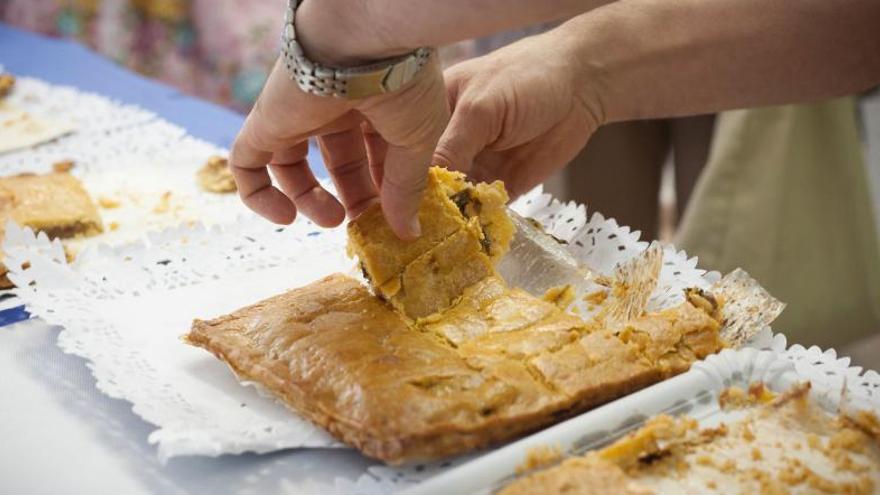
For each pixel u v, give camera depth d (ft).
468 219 2.99
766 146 4.72
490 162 3.42
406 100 2.61
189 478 2.63
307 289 2.97
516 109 3.28
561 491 2.43
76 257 3.27
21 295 3.06
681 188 5.69
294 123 2.73
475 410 2.61
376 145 3.00
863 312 4.95
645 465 2.55
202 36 6.23
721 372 2.70
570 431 2.58
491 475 2.51
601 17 3.44
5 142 4.00
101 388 2.76
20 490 2.60
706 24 3.42
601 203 5.52
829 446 2.57
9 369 2.91
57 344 2.92
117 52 6.31
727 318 2.91
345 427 2.61
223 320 2.89
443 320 2.88
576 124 3.43
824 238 4.82
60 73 4.62
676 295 3.04
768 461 2.55
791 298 4.83
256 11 6.09
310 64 2.58
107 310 3.04
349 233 2.93
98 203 3.64
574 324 2.84
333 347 2.74
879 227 6.02
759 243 4.80
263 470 2.65
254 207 3.04
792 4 3.39
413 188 2.77
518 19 2.47
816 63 3.41
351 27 2.53
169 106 4.32
